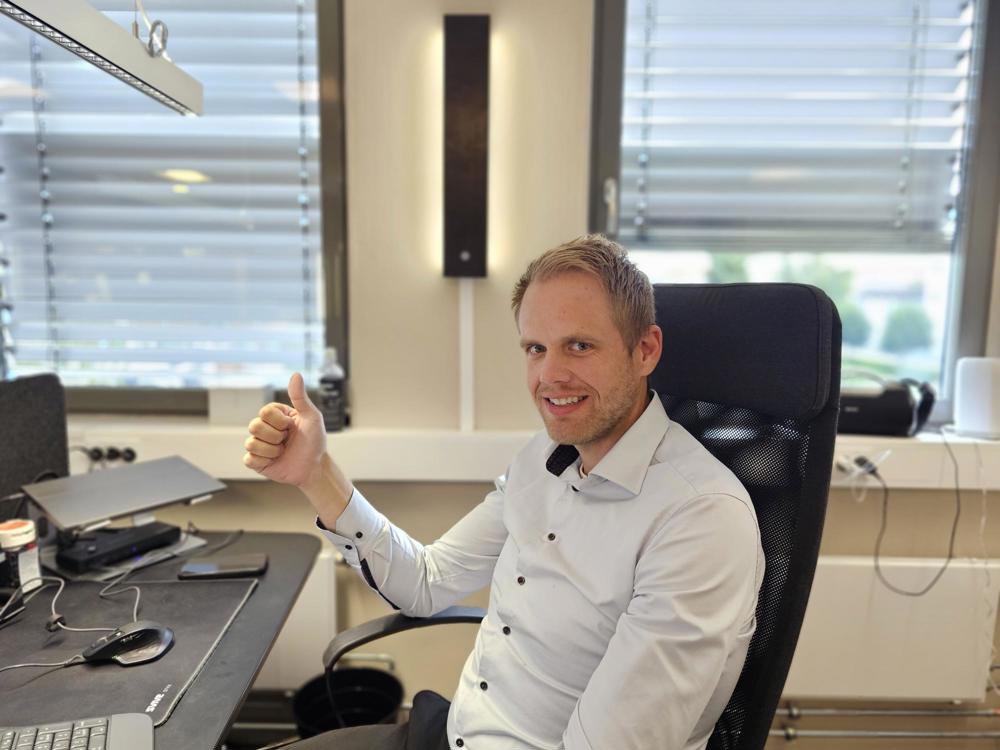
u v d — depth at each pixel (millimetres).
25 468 1336
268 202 1836
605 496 912
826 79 1782
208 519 1781
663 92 1796
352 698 1725
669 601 753
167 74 1150
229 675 925
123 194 1844
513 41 1652
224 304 1888
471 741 923
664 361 1044
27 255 1878
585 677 871
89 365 1922
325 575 1699
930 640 1651
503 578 1021
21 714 833
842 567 1635
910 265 1836
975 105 1749
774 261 1853
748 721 826
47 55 1778
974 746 1758
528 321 889
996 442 1637
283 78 1784
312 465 1067
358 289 1748
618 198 1789
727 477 843
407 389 1775
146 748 755
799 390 835
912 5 1755
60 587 1176
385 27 1660
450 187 1642
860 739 1762
